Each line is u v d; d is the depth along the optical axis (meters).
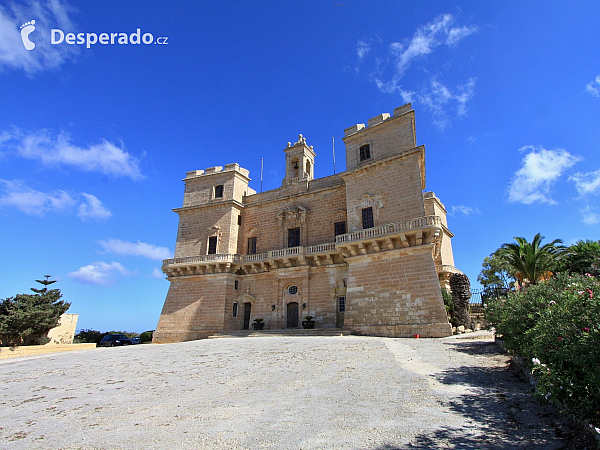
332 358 16.19
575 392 6.43
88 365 18.81
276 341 24.28
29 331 39.47
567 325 7.54
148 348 26.16
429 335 25.34
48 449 7.04
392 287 28.09
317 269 34.88
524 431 7.05
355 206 32.19
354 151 33.78
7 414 9.98
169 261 41.03
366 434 7.11
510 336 12.56
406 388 10.59
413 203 28.91
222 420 8.30
